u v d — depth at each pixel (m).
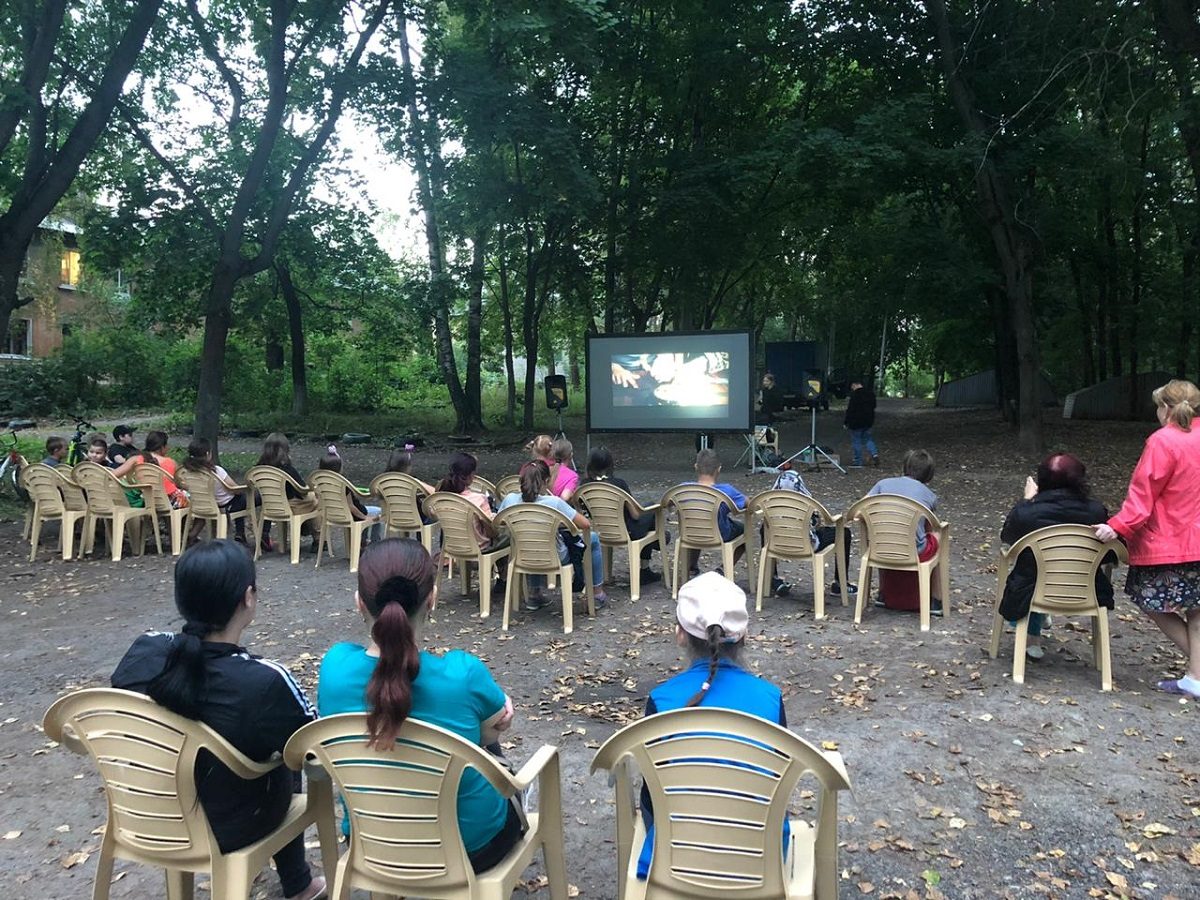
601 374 14.96
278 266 21.58
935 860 2.99
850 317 36.34
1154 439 4.18
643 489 12.66
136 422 25.02
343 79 13.09
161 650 2.35
